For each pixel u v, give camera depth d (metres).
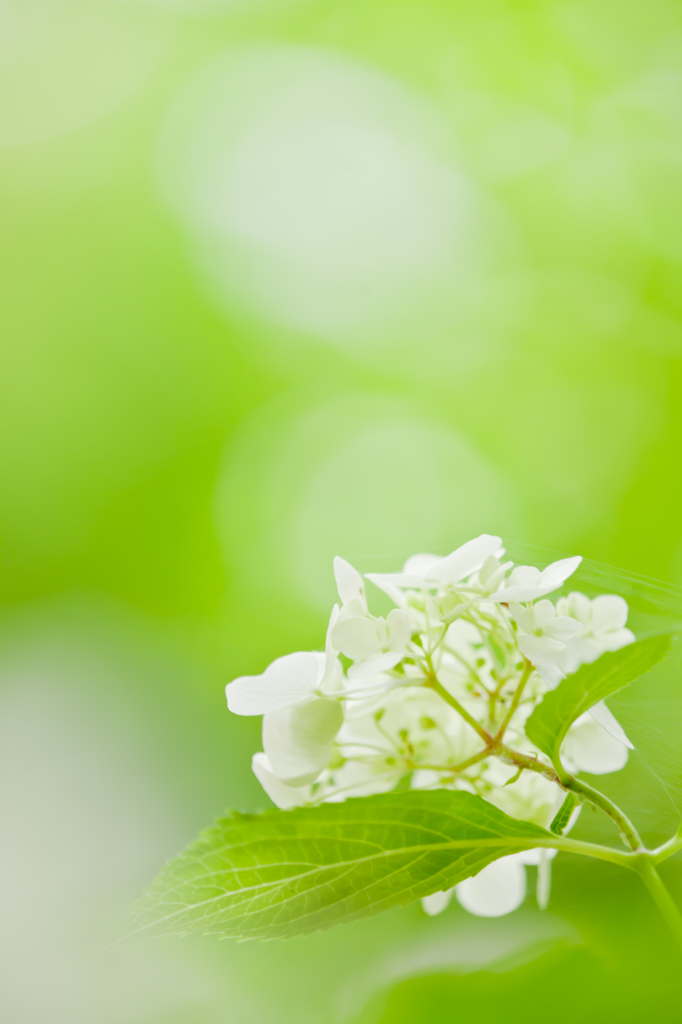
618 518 2.09
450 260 2.74
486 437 2.58
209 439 2.71
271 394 2.79
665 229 2.50
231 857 0.76
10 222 2.77
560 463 2.42
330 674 0.78
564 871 0.87
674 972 0.83
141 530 2.54
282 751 0.78
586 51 2.63
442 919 0.90
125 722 2.01
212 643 2.30
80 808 1.74
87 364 2.71
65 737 1.97
